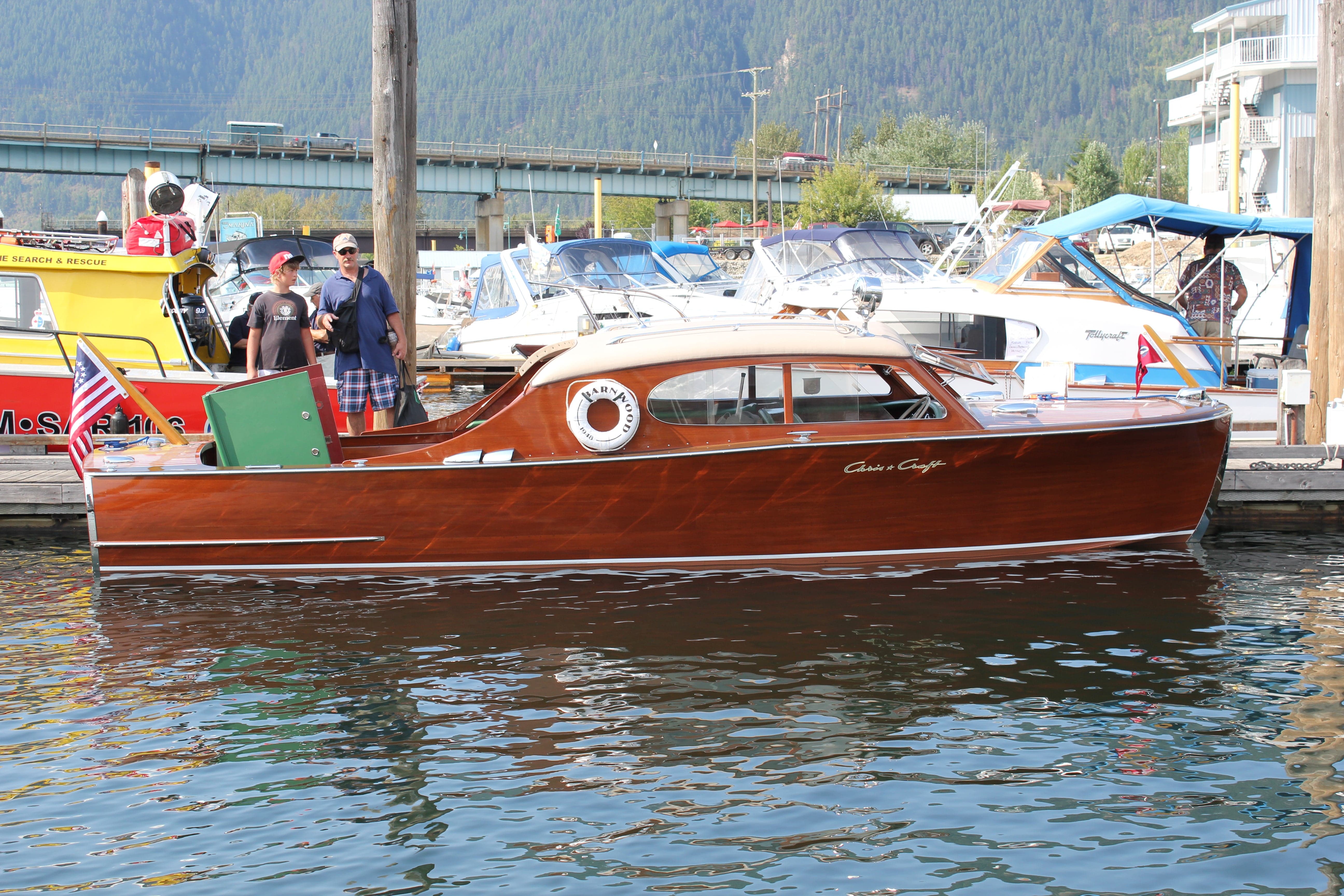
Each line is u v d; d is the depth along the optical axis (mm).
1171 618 6855
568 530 7566
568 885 4156
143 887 4141
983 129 113938
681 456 7383
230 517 7445
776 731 5383
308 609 7066
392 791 4844
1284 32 59312
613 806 4707
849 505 7574
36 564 8242
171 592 7414
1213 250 13695
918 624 6750
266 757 5156
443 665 6191
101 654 6391
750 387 7555
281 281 9023
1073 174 90875
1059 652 6320
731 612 6945
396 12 9867
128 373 10406
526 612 6973
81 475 8156
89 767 5070
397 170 10016
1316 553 8367
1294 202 20812
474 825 4566
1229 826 4512
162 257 10953
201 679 6031
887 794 4789
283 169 70000
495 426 7516
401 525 7508
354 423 8867
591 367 7457
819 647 6395
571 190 77750
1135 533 7949
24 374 10336
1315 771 4930
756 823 4578
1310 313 10680
